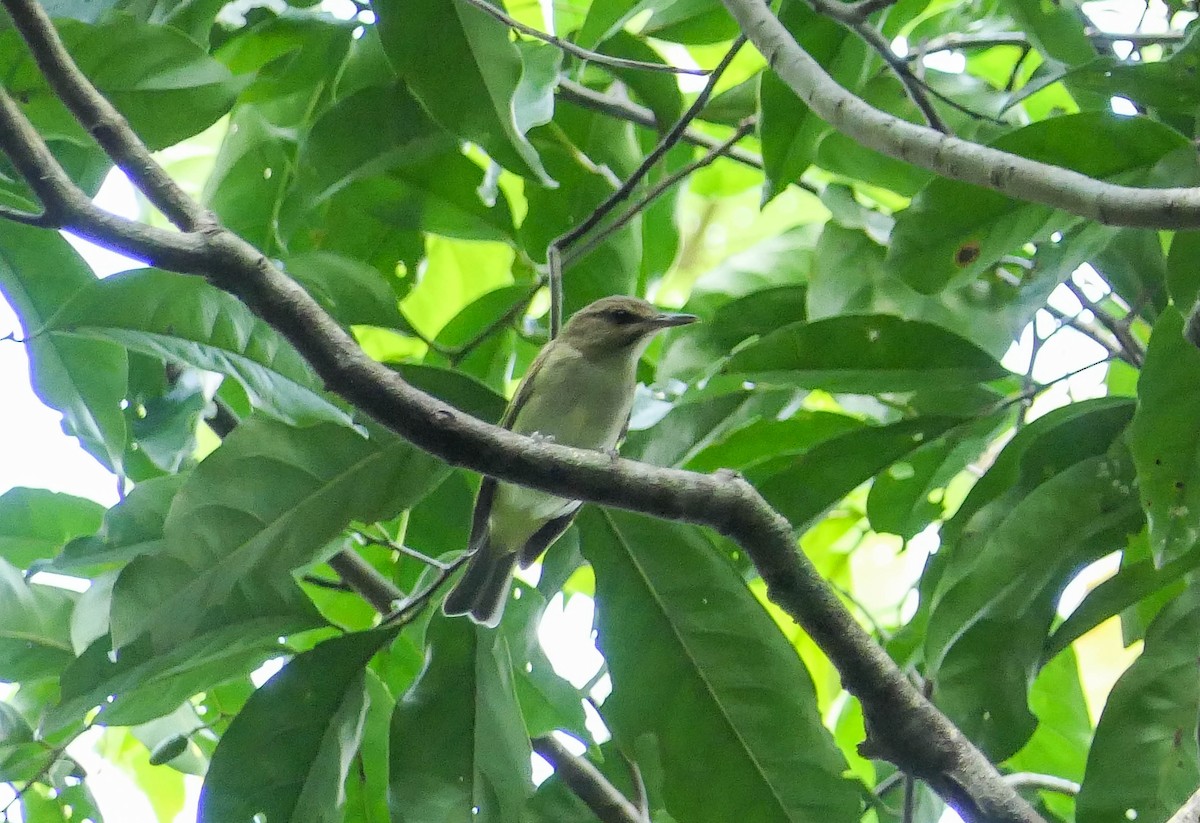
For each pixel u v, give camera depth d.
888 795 8.23
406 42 6.40
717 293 8.38
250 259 4.88
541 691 7.10
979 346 6.62
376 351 9.54
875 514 7.68
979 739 6.38
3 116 4.59
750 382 7.00
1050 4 6.73
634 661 6.17
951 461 7.45
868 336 6.59
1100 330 7.95
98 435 6.24
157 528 6.52
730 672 6.14
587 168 8.30
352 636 6.14
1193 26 6.62
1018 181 4.91
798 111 6.65
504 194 8.00
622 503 5.14
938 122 6.55
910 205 6.18
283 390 5.73
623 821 7.25
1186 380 5.71
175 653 6.12
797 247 8.47
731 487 5.27
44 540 7.41
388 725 6.75
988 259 6.29
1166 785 6.02
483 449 4.98
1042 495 6.23
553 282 7.13
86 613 6.48
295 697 6.04
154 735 7.73
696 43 8.43
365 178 7.89
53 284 5.92
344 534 6.45
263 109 8.05
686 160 9.14
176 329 5.55
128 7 7.14
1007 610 6.32
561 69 7.79
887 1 6.29
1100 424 6.42
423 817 5.96
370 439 6.21
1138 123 5.70
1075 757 8.40
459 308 9.68
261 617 6.22
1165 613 6.16
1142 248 7.02
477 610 6.52
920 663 7.76
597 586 6.21
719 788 6.10
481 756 6.11
